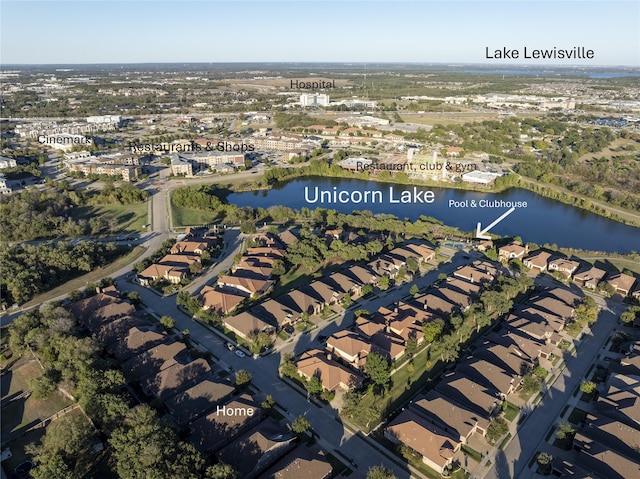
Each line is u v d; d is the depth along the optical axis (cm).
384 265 19338
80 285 17975
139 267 18962
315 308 16300
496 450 10706
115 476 9694
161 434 9700
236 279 17462
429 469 10175
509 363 13150
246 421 10994
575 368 13588
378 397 12312
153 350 13162
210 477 9038
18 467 9906
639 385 12069
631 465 9706
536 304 16262
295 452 10125
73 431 9888
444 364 13738
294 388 12581
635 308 15838
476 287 17488
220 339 14700
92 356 12569
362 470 10094
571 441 10831
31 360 13462
